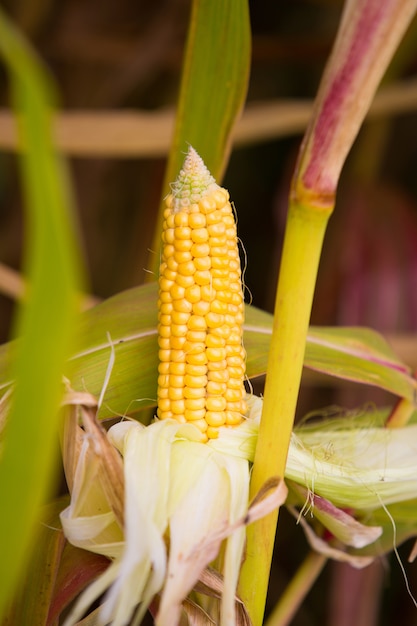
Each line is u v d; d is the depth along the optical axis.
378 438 0.76
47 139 0.49
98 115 1.03
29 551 0.67
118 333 0.74
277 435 0.63
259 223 1.68
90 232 1.58
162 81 1.60
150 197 1.36
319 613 1.31
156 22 1.39
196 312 0.65
